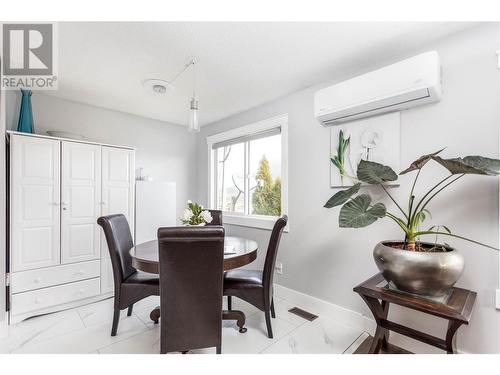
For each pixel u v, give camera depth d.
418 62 1.56
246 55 1.88
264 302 1.87
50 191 2.28
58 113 2.71
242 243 2.23
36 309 2.18
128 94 2.62
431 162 1.68
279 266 2.66
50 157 2.29
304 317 2.23
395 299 1.34
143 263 1.70
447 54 1.63
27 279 2.14
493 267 1.46
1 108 1.97
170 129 3.68
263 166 3.10
